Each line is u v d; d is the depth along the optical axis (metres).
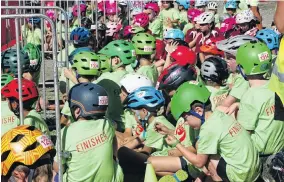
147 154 7.47
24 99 6.44
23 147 4.56
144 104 7.20
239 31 12.67
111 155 6.08
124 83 7.83
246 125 6.90
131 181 7.41
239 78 7.90
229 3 16.64
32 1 15.34
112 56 8.93
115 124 8.30
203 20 12.99
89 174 5.90
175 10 17.03
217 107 7.87
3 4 14.05
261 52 6.98
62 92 9.73
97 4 15.68
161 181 7.05
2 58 8.45
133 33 11.67
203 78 8.09
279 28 4.50
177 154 7.20
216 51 9.96
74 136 5.88
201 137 6.24
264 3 22.72
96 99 5.93
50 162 4.68
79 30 10.69
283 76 4.64
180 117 6.50
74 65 8.09
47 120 9.83
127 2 16.55
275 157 6.17
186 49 8.78
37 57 9.00
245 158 6.23
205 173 6.68
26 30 14.06
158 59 11.40
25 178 4.56
